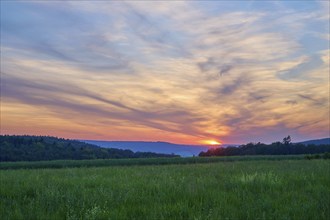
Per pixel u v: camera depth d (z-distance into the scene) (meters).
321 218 5.97
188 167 22.17
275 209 6.73
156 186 10.02
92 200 7.83
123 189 9.56
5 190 9.76
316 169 16.16
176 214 6.46
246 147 103.44
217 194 8.48
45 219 6.16
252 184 10.21
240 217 6.11
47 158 95.88
